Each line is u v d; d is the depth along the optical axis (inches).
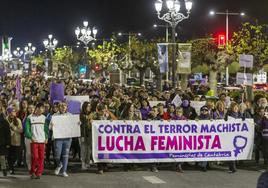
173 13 949.8
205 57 1315.2
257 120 592.1
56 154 525.0
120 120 546.9
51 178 513.7
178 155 553.9
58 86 787.4
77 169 567.8
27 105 585.3
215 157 559.2
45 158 613.0
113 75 1556.3
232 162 558.6
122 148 546.6
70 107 655.8
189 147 555.5
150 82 1988.2
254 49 1418.6
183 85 1331.2
